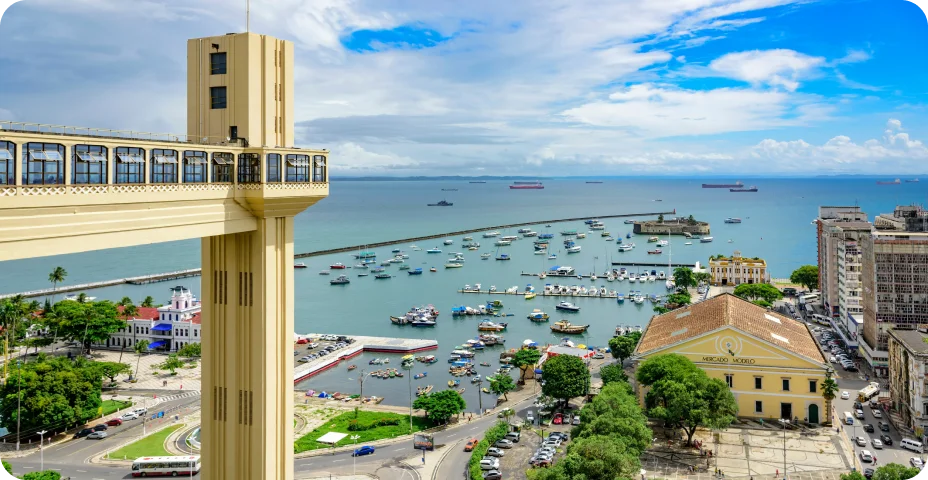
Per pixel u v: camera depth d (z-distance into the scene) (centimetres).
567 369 17350
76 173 4872
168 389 19738
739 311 17850
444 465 14112
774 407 15912
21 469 13825
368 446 14950
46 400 15262
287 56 7125
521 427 16238
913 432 15100
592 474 10588
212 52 6844
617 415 12781
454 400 16988
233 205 6419
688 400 13888
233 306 6938
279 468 7106
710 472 12988
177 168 5766
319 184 7288
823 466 13238
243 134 6725
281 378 7081
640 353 16725
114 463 14275
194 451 14875
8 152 4403
